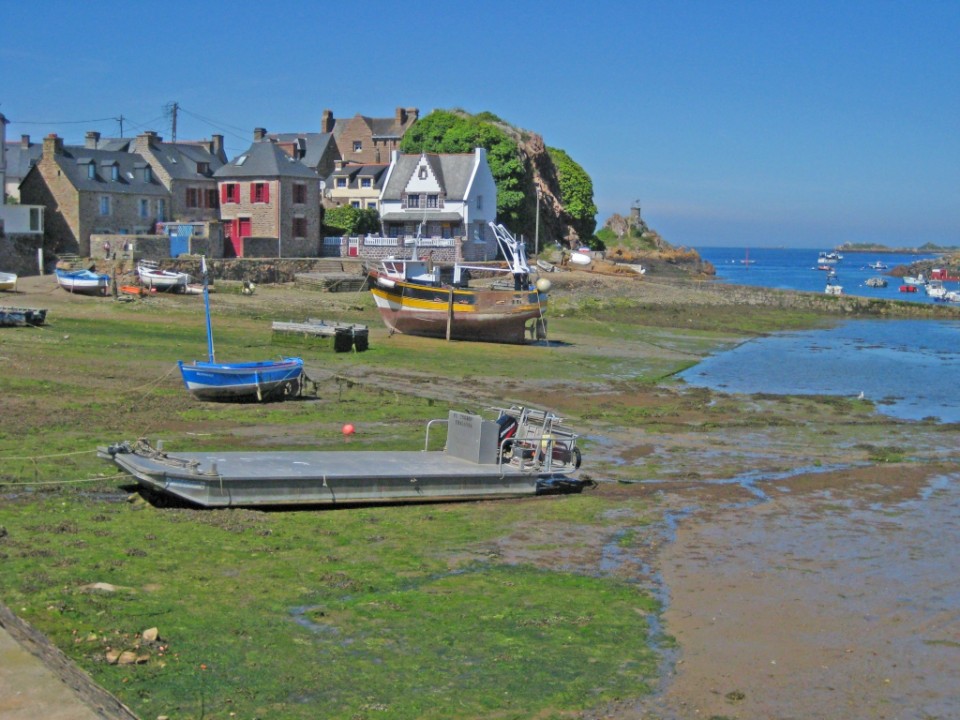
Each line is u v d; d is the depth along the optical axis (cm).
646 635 1307
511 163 8912
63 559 1391
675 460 2406
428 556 1577
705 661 1235
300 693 1077
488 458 2030
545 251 9412
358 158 10994
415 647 1218
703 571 1583
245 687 1075
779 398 3353
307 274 6131
